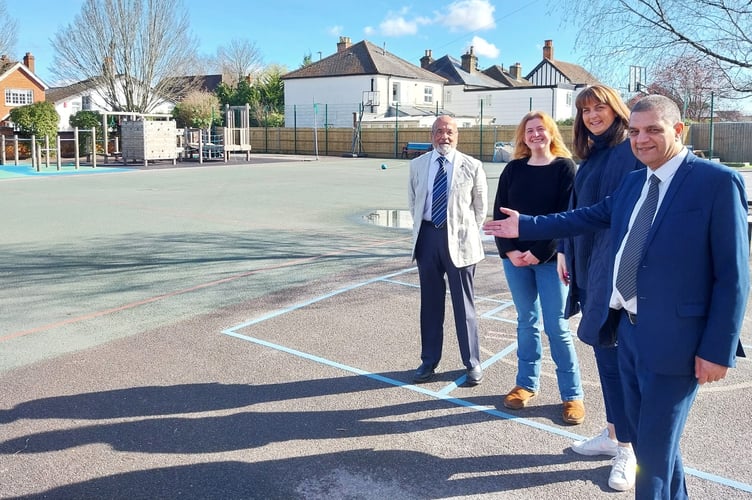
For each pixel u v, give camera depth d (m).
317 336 5.90
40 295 7.34
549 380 4.96
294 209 15.34
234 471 3.60
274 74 63.88
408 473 3.60
